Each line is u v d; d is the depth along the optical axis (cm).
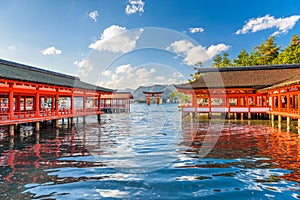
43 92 1628
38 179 578
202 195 478
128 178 570
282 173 609
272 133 1305
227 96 2339
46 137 1311
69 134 1412
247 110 2177
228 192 492
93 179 569
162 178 570
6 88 1299
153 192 492
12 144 1100
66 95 2048
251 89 2289
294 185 529
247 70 2694
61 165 704
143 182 544
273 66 2644
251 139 1114
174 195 479
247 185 529
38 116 1573
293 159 740
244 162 710
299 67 2588
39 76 1792
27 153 892
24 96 2030
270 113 2052
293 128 1481
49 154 866
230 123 1856
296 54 3969
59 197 473
